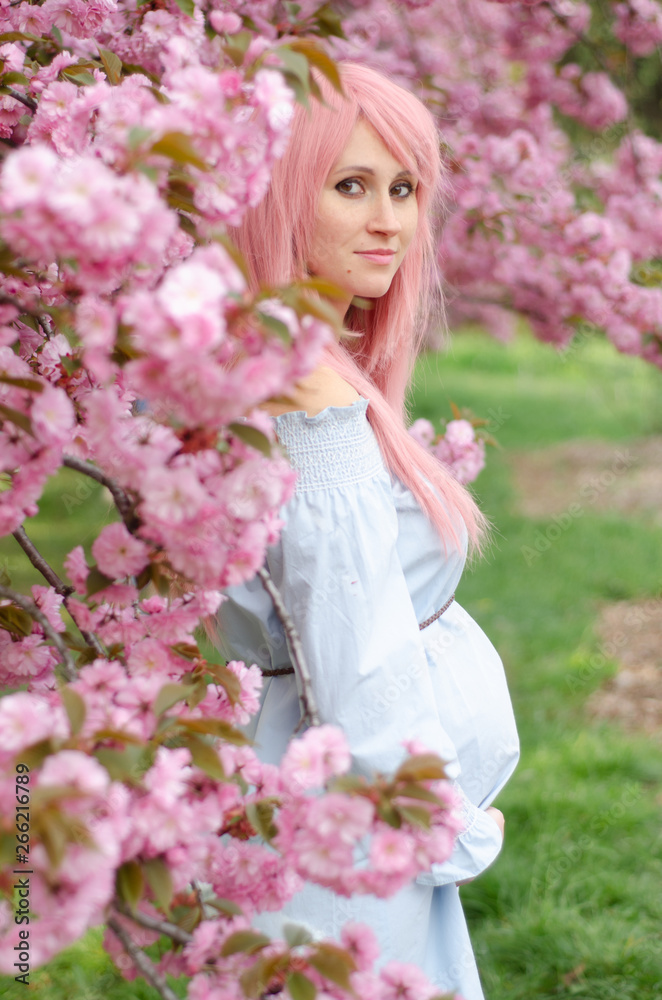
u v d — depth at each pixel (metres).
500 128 5.16
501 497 7.54
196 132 0.91
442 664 1.48
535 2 4.48
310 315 0.83
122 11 1.83
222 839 1.25
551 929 2.63
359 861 1.20
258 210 1.38
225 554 0.95
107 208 0.76
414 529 1.40
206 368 0.77
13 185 0.75
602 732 3.93
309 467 1.27
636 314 3.95
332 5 3.71
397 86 1.43
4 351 0.99
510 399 11.24
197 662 1.08
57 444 0.93
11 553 4.47
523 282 4.50
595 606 5.45
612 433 9.53
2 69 1.36
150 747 0.87
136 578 1.03
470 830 1.36
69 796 0.71
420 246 1.62
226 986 0.93
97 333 0.86
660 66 5.58
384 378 1.74
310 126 1.35
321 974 0.88
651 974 2.46
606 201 4.82
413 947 1.31
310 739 0.93
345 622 1.25
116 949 1.01
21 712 0.78
